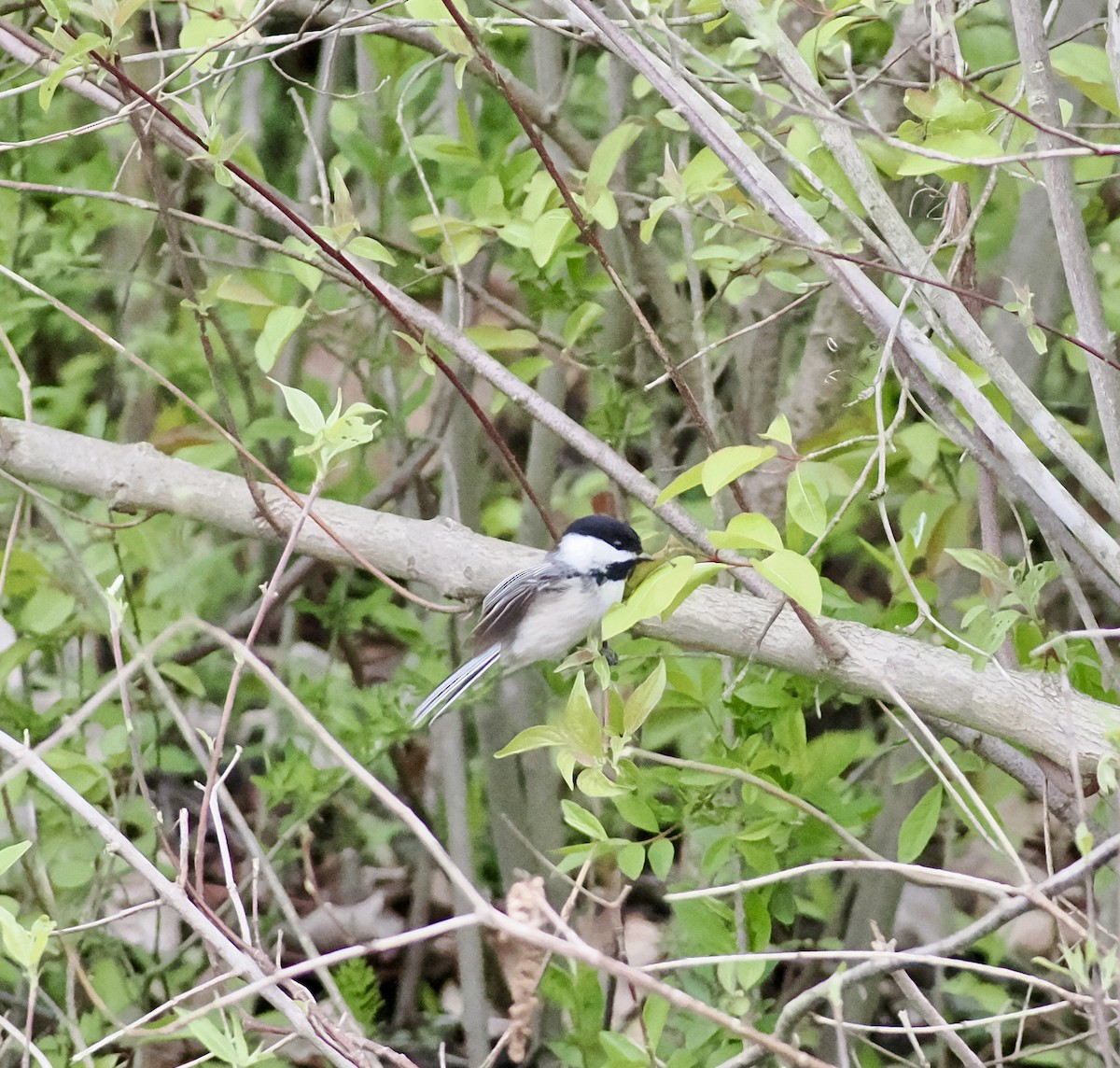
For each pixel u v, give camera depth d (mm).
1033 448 6750
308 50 10555
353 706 8492
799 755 6074
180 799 9641
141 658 4312
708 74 6930
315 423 4910
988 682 5109
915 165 4773
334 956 3951
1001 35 7184
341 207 5715
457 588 6215
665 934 7906
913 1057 7871
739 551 6426
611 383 7496
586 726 4848
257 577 9273
